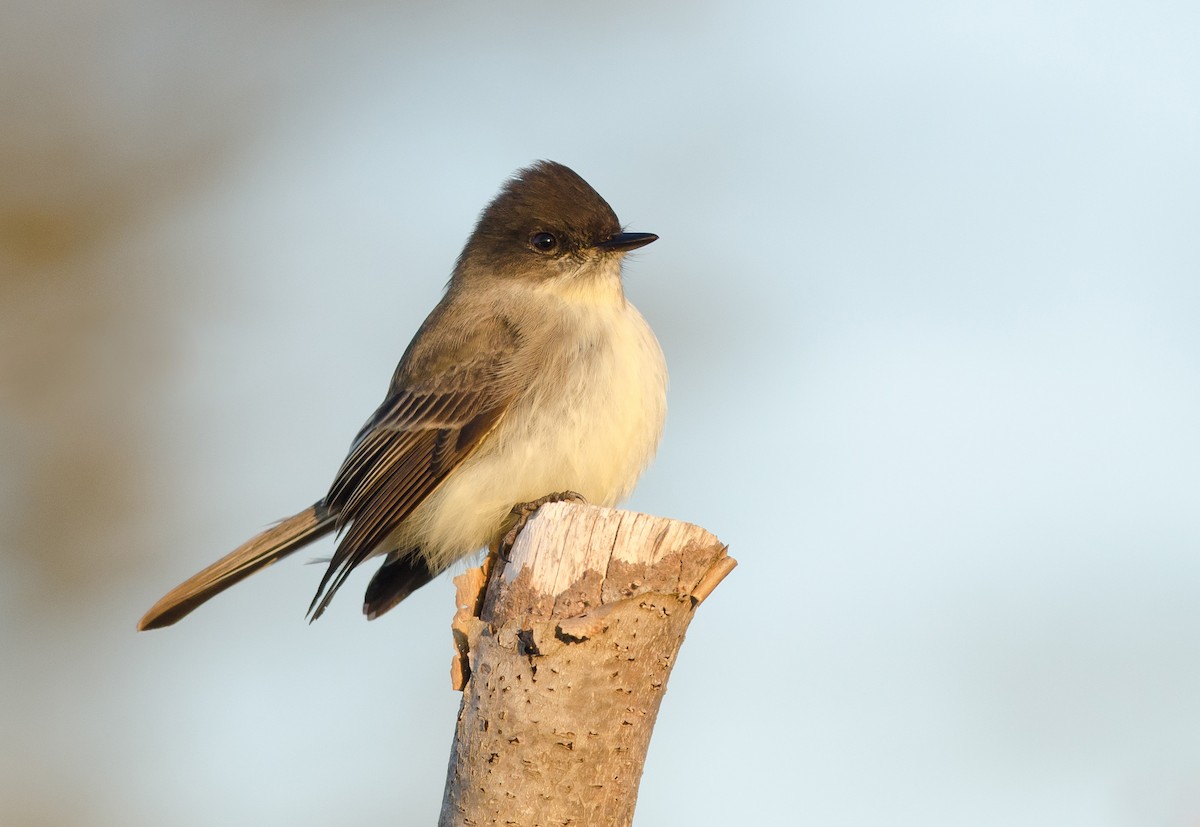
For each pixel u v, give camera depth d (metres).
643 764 7.79
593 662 7.54
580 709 7.54
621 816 7.65
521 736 7.54
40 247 16.59
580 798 7.54
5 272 16.44
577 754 7.53
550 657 7.54
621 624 7.57
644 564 7.64
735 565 7.89
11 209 16.62
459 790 7.67
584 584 7.62
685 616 7.77
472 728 7.68
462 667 7.95
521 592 7.70
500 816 7.54
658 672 7.70
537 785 7.53
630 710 7.61
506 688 7.61
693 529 7.75
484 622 7.88
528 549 7.78
